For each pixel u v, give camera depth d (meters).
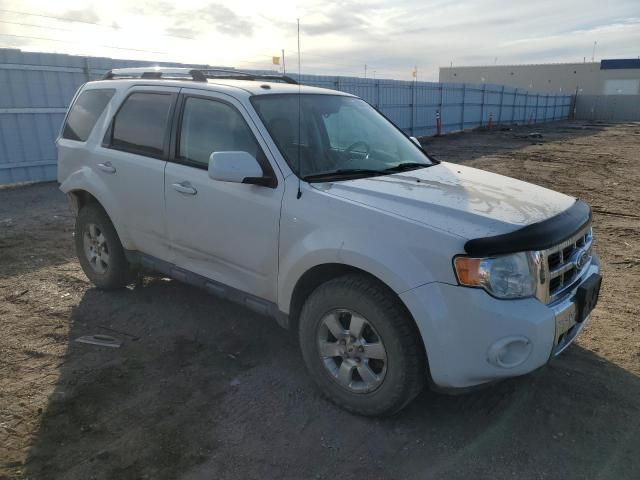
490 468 2.63
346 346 2.98
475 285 2.52
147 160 4.06
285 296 3.23
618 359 3.66
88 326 4.17
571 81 70.81
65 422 2.95
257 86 3.79
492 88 32.44
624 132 29.67
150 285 5.00
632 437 2.85
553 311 2.63
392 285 2.67
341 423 2.98
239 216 3.40
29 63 10.73
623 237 6.89
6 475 2.54
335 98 4.20
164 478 2.54
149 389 3.29
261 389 3.31
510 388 3.31
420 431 2.92
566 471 2.61
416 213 2.79
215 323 4.23
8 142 10.73
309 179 3.21
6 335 3.99
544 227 2.72
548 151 18.86
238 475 2.57
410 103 24.39
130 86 4.44
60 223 7.62
